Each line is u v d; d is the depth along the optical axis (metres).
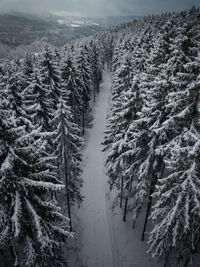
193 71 12.35
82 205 24.06
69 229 20.19
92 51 51.44
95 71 52.62
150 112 13.98
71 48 56.06
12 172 8.95
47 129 20.55
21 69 35.22
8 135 8.91
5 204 9.43
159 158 14.52
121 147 17.66
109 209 23.44
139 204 16.75
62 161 17.16
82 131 41.00
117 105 23.84
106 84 71.88
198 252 14.27
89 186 27.36
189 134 10.23
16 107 16.27
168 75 13.90
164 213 12.81
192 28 15.02
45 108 20.59
